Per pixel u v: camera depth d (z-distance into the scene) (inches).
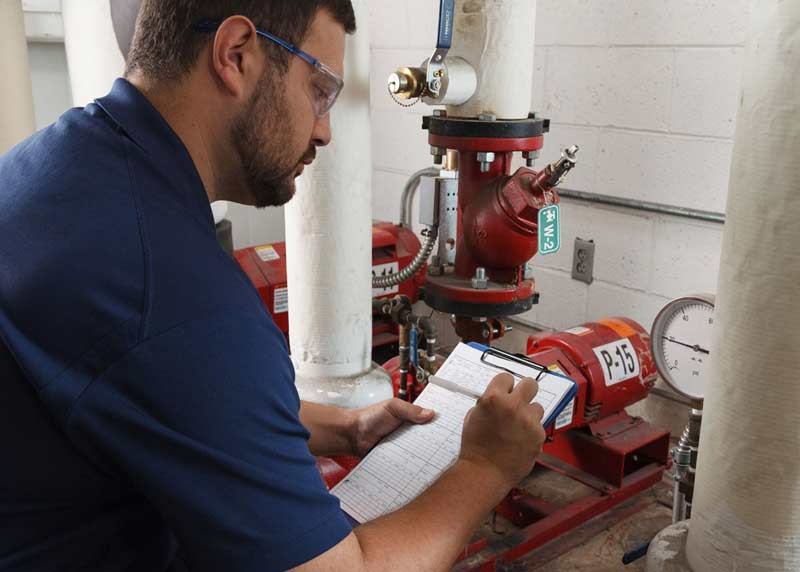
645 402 78.5
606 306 81.5
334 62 28.4
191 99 26.0
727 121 67.1
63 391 23.1
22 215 24.7
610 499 62.8
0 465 24.5
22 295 23.6
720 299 40.1
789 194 35.1
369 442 44.3
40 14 87.8
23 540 25.4
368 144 59.2
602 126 77.3
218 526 23.8
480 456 34.7
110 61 58.7
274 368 24.8
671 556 46.2
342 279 60.8
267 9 25.4
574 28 77.2
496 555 55.4
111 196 24.2
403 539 29.9
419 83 55.5
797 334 36.4
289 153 28.2
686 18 68.0
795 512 39.0
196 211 25.7
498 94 57.7
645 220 75.7
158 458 23.2
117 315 22.9
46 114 94.9
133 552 27.8
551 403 39.0
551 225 57.2
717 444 40.9
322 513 25.7
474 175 60.3
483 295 59.0
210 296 23.8
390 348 98.3
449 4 52.8
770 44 34.8
